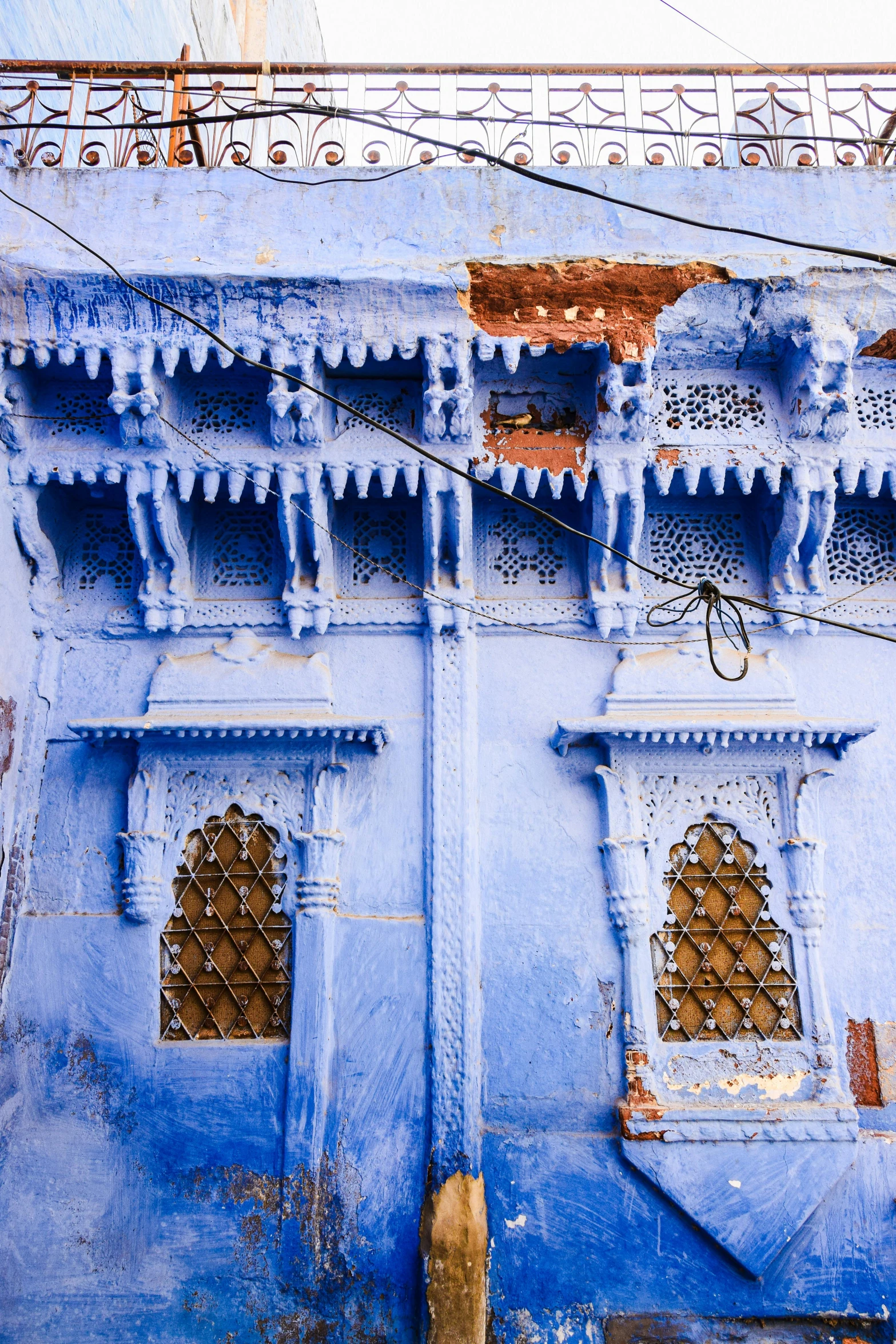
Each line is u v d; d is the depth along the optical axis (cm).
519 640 464
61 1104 413
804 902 430
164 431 437
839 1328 389
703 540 480
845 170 451
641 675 452
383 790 446
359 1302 389
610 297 432
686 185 446
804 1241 395
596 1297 390
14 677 445
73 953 429
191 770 449
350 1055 415
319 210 439
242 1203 402
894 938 431
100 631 466
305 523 449
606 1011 420
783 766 448
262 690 447
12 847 438
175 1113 411
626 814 436
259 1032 422
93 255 423
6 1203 402
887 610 469
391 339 429
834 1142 398
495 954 427
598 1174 402
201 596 473
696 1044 417
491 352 426
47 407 452
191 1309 392
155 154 528
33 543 453
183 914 434
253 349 429
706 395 456
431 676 454
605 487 438
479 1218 388
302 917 427
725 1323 389
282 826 443
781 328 438
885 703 459
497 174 445
